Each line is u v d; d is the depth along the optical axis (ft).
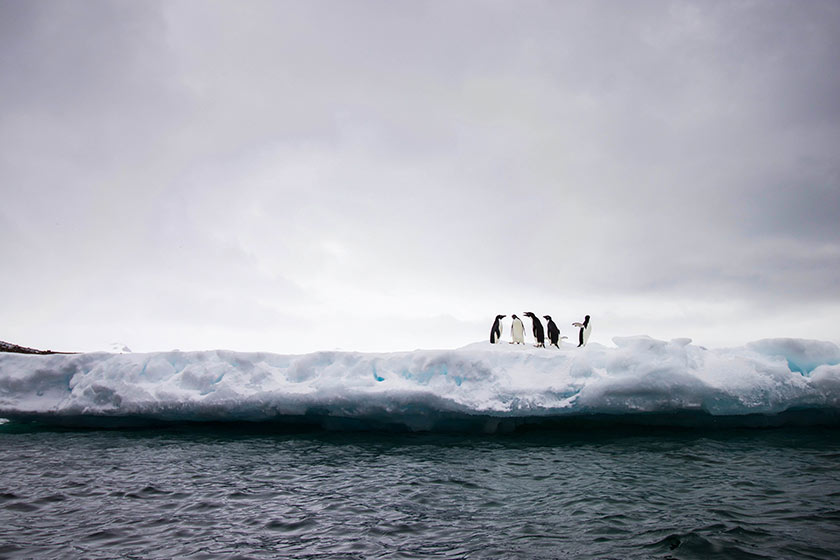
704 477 27.07
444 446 36.99
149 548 19.15
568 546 18.85
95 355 48.85
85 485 27.96
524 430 41.88
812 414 40.29
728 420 40.22
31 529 21.24
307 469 31.09
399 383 41.22
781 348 39.68
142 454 35.96
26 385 48.52
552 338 53.01
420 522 21.72
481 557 18.07
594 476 28.02
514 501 24.34
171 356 47.57
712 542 18.53
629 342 39.70
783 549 17.89
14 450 37.86
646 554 17.89
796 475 26.94
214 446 38.52
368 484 27.58
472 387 39.75
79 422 48.65
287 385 43.21
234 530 20.97
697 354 39.91
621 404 37.37
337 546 19.22
